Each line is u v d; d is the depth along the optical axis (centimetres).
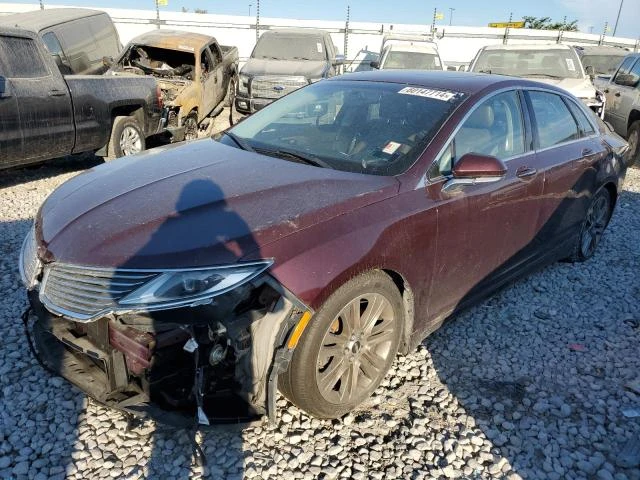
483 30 1966
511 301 437
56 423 278
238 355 241
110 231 250
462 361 352
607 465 273
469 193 328
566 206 439
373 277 275
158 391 251
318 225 259
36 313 273
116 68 977
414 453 272
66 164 832
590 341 385
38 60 650
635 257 543
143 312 227
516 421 301
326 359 269
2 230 536
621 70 1064
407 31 1947
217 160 328
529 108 403
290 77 1090
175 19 1811
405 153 318
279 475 253
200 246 237
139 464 255
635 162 996
